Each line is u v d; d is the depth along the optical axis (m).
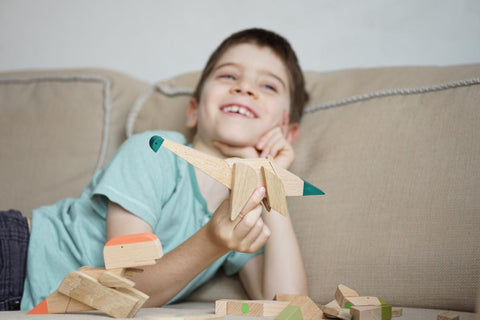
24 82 1.43
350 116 1.13
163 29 1.78
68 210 1.02
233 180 0.64
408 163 1.00
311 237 1.03
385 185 1.00
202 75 1.25
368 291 0.94
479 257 0.87
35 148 1.33
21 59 1.85
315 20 1.66
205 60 1.74
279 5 1.69
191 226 1.01
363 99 1.15
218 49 1.24
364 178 1.03
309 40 1.66
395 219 0.96
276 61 1.18
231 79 1.15
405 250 0.93
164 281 0.78
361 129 1.09
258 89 1.15
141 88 1.47
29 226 0.97
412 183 0.98
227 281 1.08
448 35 1.54
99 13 1.82
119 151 0.99
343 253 0.98
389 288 0.93
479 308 0.54
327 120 1.17
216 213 0.72
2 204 1.27
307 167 1.12
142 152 0.98
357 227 0.99
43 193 1.28
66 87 1.40
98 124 1.36
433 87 1.06
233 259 1.05
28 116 1.37
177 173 1.03
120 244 0.59
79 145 1.33
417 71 1.15
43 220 0.98
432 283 0.89
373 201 1.00
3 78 1.44
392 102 1.10
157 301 0.80
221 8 1.73
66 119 1.35
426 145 1.00
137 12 1.79
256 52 1.17
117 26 1.81
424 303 0.90
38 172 1.30
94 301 0.60
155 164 0.98
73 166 1.31
